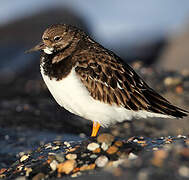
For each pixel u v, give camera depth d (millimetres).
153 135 15883
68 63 9805
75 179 7520
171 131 16141
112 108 9914
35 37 45031
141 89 10258
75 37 10328
